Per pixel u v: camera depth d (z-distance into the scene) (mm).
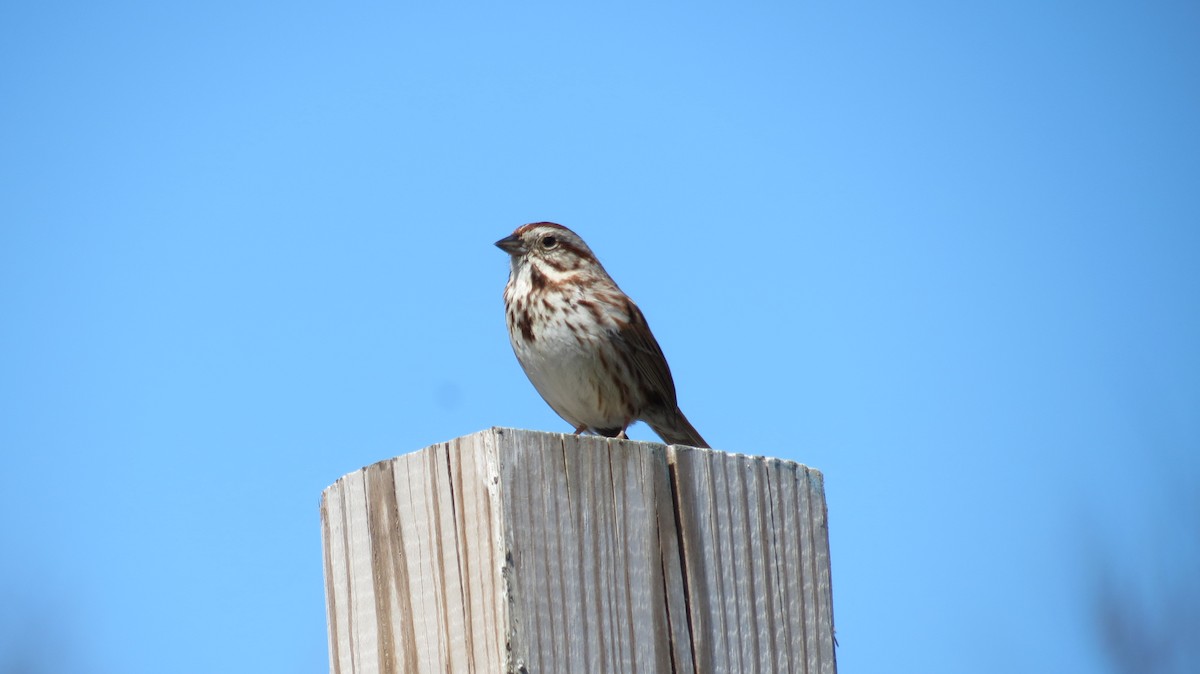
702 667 6992
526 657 6465
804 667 7383
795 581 7492
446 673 6723
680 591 7043
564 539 6750
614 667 6727
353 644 7254
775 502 7531
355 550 7301
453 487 6832
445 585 6789
